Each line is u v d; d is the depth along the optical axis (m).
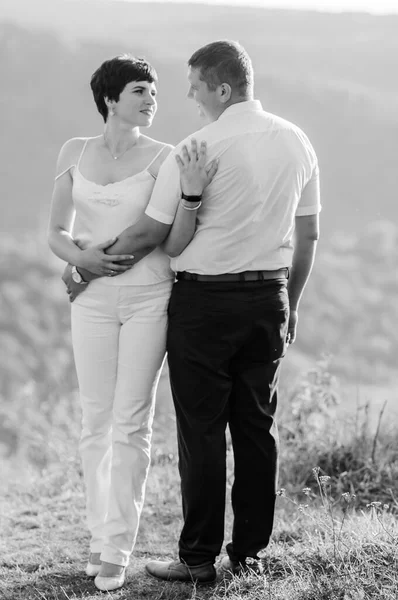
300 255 7.86
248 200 7.11
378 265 190.12
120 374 7.84
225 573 7.89
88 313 7.79
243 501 7.71
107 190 7.62
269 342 7.41
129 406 7.82
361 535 8.02
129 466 7.86
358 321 155.50
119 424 7.86
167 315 7.71
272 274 7.37
